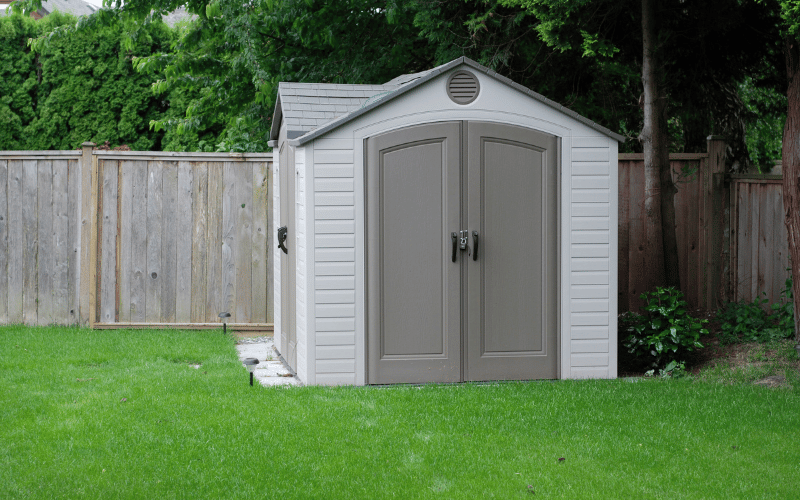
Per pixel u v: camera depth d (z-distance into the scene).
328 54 11.45
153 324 8.84
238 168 8.95
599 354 6.73
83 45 13.93
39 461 4.36
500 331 6.56
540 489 4.05
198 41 11.08
